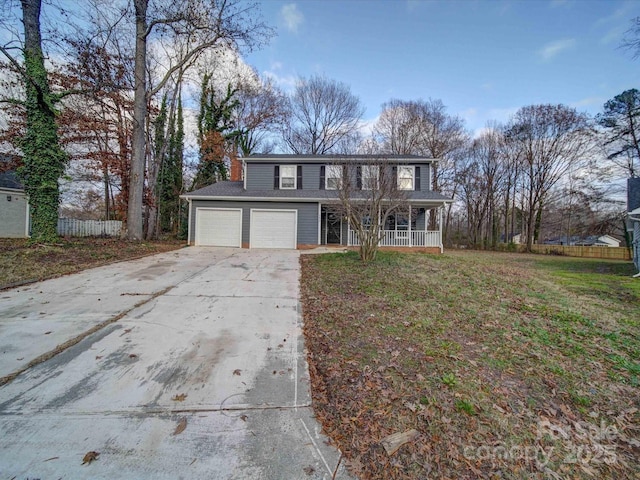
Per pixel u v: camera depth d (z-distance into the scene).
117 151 17.05
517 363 3.14
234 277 6.94
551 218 29.53
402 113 26.50
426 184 14.73
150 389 2.59
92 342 3.43
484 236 29.22
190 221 13.63
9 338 3.47
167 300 5.07
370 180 9.03
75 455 1.88
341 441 2.06
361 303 5.01
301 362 3.11
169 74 12.62
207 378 2.78
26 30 8.66
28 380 2.67
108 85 11.03
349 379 2.79
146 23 11.68
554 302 5.49
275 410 2.36
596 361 3.23
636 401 2.57
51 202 9.34
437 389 2.63
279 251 11.94
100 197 22.53
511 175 26.20
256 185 15.21
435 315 4.47
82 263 7.66
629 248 19.03
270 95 24.20
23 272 6.34
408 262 8.89
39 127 9.07
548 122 23.97
